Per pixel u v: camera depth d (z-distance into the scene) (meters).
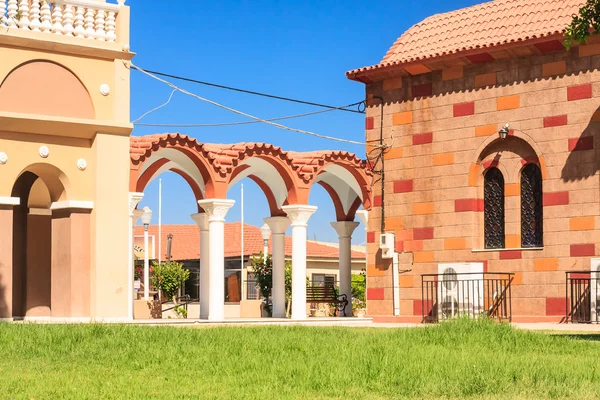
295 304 29.50
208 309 30.44
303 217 29.83
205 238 30.75
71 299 21.98
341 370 11.73
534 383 10.96
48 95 21.77
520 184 25.77
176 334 15.87
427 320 26.44
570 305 24.42
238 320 26.98
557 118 24.91
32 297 23.92
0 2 21.33
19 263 23.83
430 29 28.28
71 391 10.34
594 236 24.17
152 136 26.58
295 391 10.51
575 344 15.43
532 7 26.59
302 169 30.02
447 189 26.72
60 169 21.92
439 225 26.81
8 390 10.34
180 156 28.95
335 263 52.34
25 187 24.00
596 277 24.05
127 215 22.58
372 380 11.18
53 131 21.72
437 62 26.58
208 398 9.96
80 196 22.19
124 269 22.50
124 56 22.72
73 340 14.66
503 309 25.48
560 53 24.92
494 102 25.95
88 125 22.02
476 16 27.61
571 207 24.56
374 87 28.28
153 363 12.69
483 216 26.34
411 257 27.31
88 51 22.17
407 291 27.36
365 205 30.72
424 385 10.73
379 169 28.17
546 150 25.02
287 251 51.75
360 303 44.50
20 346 14.04
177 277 45.81
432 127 27.08
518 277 25.33
